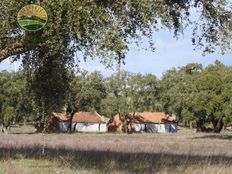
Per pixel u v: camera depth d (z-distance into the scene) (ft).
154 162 63.77
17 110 299.79
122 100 369.09
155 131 420.36
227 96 254.68
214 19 50.57
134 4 42.86
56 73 61.16
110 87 372.79
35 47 49.29
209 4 49.47
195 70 352.08
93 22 43.09
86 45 44.57
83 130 415.03
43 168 51.11
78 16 42.22
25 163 56.54
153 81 360.28
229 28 50.24
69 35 44.68
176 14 50.57
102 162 60.70
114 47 42.80
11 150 76.74
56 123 386.93
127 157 71.77
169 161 64.90
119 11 43.37
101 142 150.71
